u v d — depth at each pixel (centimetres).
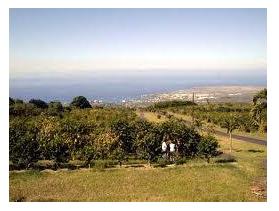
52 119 3281
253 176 2378
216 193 2050
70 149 2691
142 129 2903
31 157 2556
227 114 5247
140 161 2808
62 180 2305
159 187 2164
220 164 2692
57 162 2636
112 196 2006
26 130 2794
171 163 2741
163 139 2856
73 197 2005
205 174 2431
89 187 2175
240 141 3834
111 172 2489
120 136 2891
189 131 2944
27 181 2278
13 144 2544
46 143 2616
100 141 2756
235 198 1970
